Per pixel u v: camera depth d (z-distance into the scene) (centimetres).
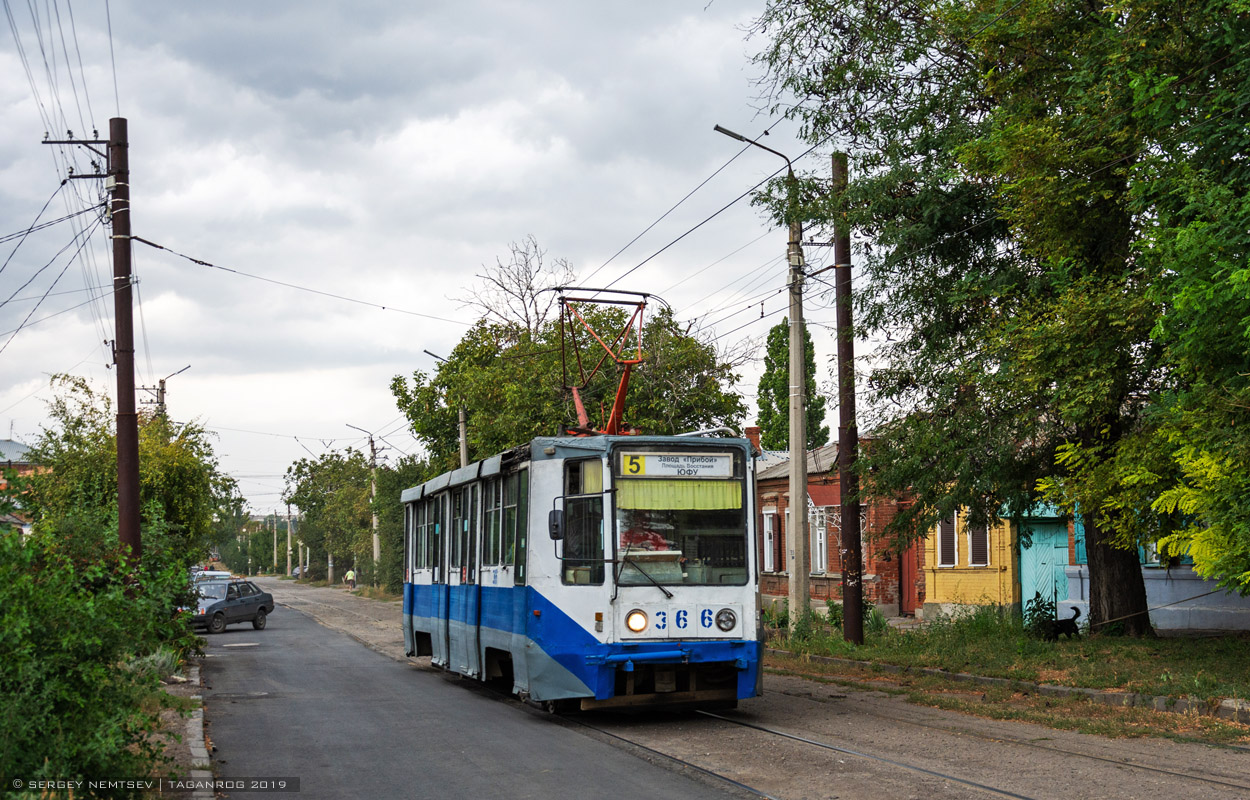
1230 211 1139
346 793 890
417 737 1191
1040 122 1502
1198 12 1316
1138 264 1463
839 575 3272
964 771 916
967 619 2058
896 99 1808
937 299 1805
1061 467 1700
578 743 1130
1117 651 1586
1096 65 1423
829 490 3369
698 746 1086
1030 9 1498
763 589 3859
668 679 1242
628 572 1238
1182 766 923
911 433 1819
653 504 1263
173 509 2806
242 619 3678
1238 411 1139
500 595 1434
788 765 966
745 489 1305
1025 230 1630
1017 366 1491
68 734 720
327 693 1667
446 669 1795
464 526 1689
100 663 770
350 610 4994
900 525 1902
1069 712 1230
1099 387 1411
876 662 1797
